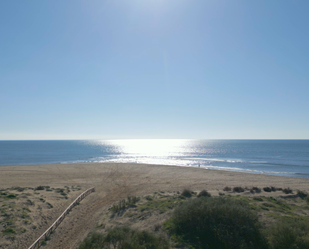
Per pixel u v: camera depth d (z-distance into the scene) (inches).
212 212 400.5
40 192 966.4
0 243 457.1
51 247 472.1
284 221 392.2
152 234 369.4
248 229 354.0
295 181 1435.8
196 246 339.6
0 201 701.9
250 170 2089.1
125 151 5206.7
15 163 2726.4
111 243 368.2
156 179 1503.4
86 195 989.8
